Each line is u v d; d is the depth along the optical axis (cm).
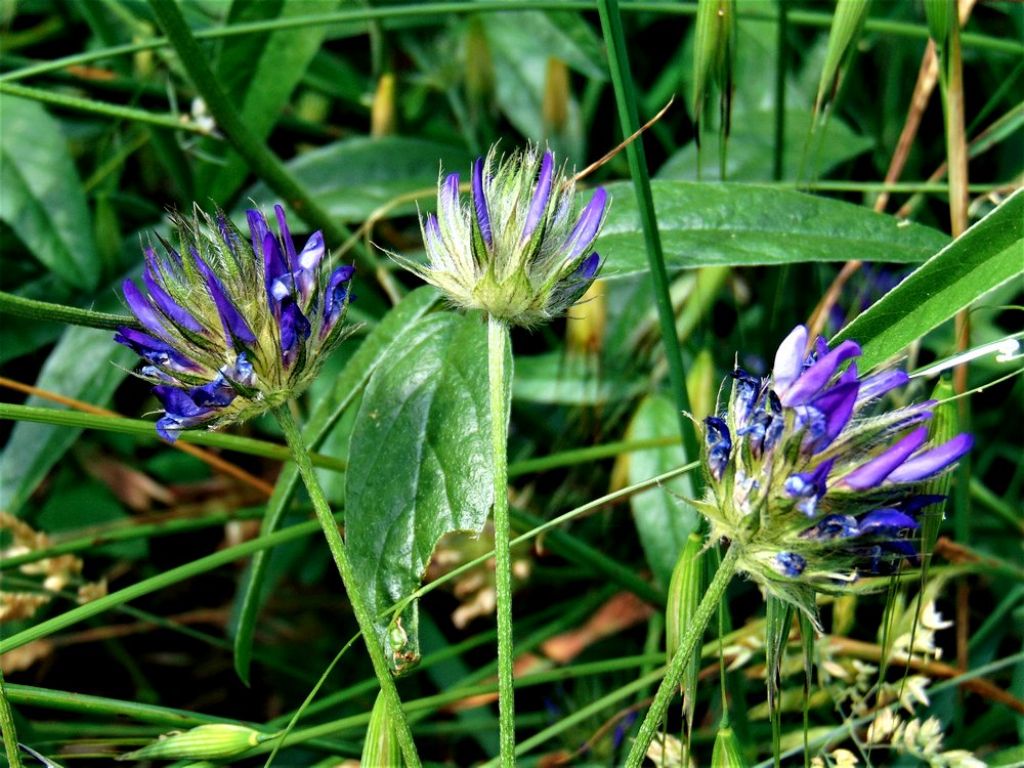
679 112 31
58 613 28
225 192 27
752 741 21
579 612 26
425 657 24
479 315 18
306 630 28
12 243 28
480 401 17
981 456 27
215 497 30
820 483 13
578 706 24
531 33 30
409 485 17
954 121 20
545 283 15
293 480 20
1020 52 24
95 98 31
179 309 15
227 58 24
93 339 25
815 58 29
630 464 24
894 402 24
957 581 23
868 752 20
